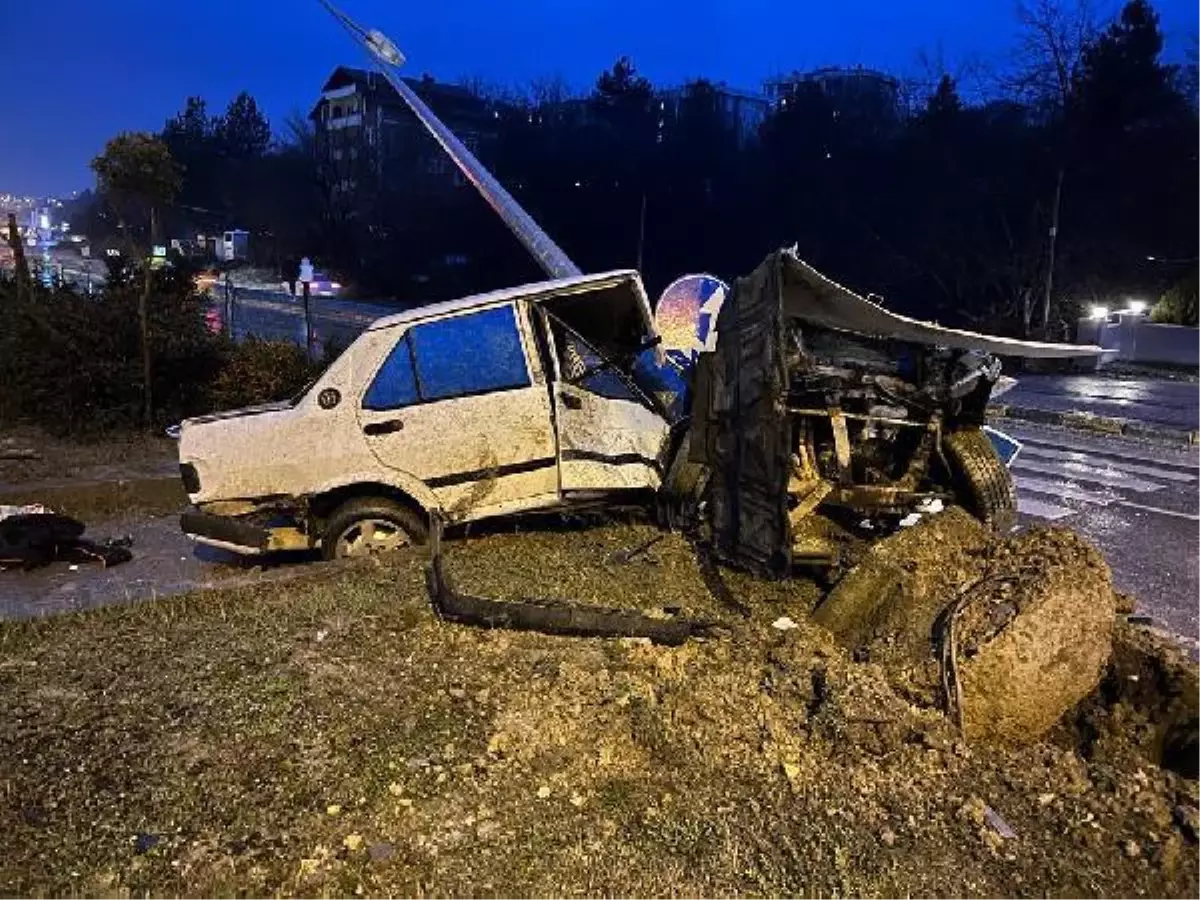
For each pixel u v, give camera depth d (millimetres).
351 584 5758
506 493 6457
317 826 3385
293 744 3889
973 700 4094
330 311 33719
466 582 5703
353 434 6352
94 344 11156
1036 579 4410
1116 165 29984
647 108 44469
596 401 6770
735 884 3182
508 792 3613
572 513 7137
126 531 8109
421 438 6344
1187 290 26281
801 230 35875
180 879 3113
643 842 3371
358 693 4312
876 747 3883
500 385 6445
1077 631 4211
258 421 6461
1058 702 4184
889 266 33156
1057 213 27953
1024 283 28938
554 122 46375
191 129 66688
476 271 42438
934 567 4969
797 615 5328
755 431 5570
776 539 5387
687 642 4789
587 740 3916
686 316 8477
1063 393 18484
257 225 57000
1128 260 29703
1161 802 3654
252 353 11812
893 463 6488
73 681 4469
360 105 54625
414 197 46938
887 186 34281
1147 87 30000
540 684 4336
